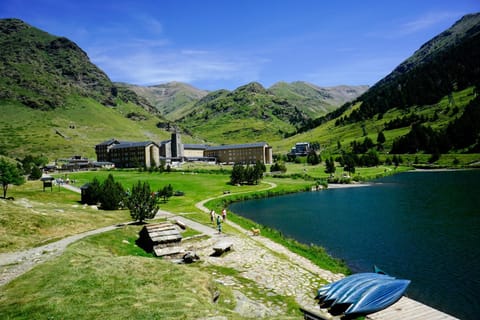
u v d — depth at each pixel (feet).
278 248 130.72
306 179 460.14
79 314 52.54
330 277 98.12
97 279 68.80
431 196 283.18
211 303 63.82
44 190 284.61
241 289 83.51
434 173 513.04
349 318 70.08
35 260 86.63
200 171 513.86
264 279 92.43
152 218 164.86
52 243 108.27
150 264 82.02
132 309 54.85
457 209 218.59
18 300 58.29
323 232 172.24
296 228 183.93
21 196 232.53
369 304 73.92
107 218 164.45
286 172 542.57
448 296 92.58
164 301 59.47
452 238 150.10
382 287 81.30
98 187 224.94
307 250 130.93
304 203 281.54
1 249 97.71
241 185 391.86
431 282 102.63
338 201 285.43
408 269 114.21
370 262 122.52
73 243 105.81
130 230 138.21
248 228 169.48
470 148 651.66
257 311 67.97
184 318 52.11
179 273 76.95
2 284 68.49
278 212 240.12
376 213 220.64
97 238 116.98
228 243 121.80
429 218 195.21
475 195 274.98
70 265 78.28
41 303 56.34
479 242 142.41
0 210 130.93
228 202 292.40
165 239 116.47
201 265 102.99
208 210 224.74
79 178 432.66
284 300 78.13
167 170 515.91
